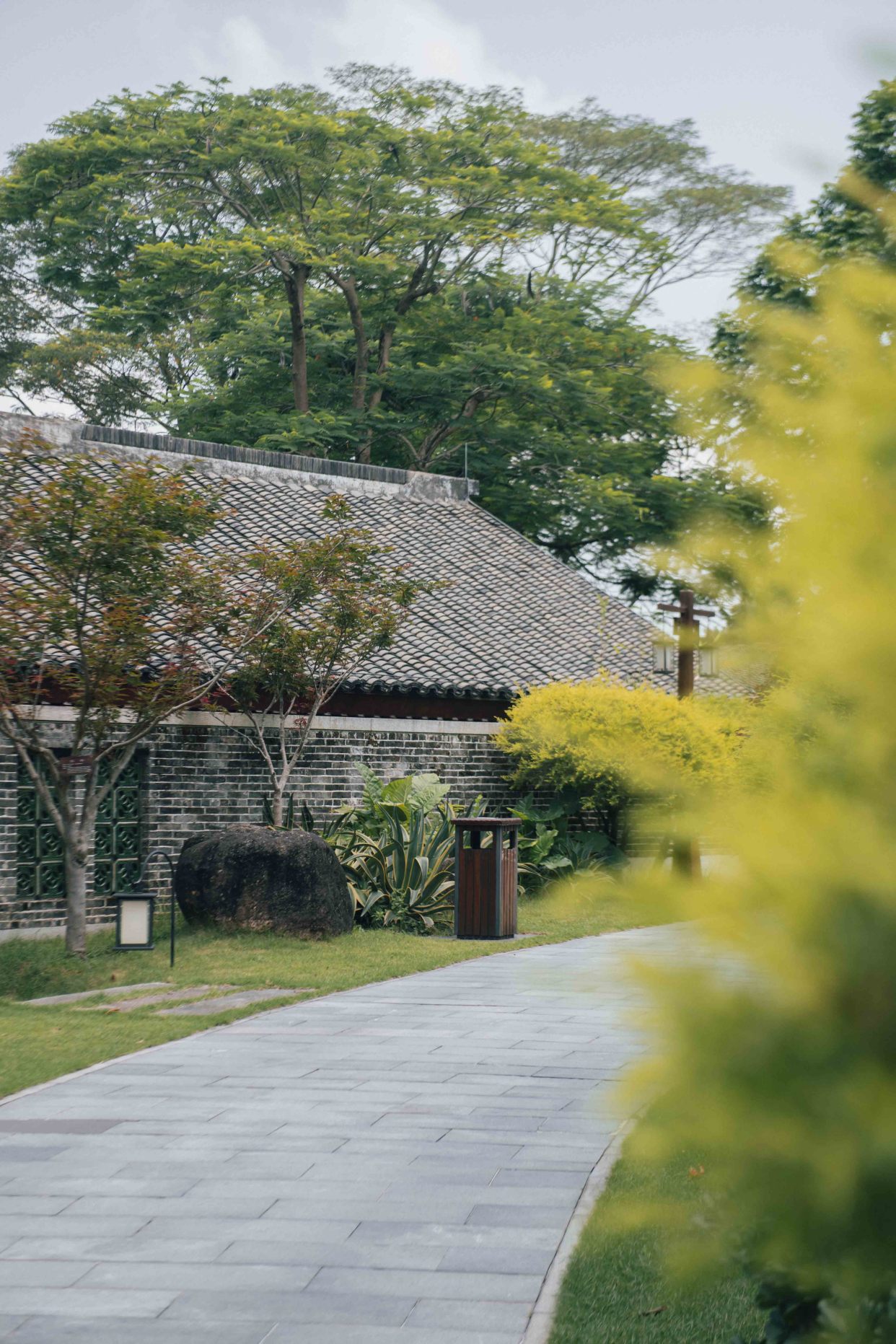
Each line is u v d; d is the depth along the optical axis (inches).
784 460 52.3
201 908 634.8
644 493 1376.7
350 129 1317.7
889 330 52.3
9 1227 233.6
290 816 765.3
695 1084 48.1
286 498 1032.2
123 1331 187.6
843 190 53.2
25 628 538.6
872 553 50.3
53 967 529.0
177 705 586.9
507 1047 392.5
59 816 562.6
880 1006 47.7
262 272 1464.1
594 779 821.2
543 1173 263.1
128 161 1386.6
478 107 1366.9
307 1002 476.1
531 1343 180.1
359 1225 232.8
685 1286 52.9
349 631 703.1
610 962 49.9
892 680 50.2
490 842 681.6
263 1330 187.6
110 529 524.1
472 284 1481.3
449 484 1143.0
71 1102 325.7
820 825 48.8
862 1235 47.9
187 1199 248.7
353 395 1451.8
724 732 52.9
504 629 945.5
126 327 1562.5
